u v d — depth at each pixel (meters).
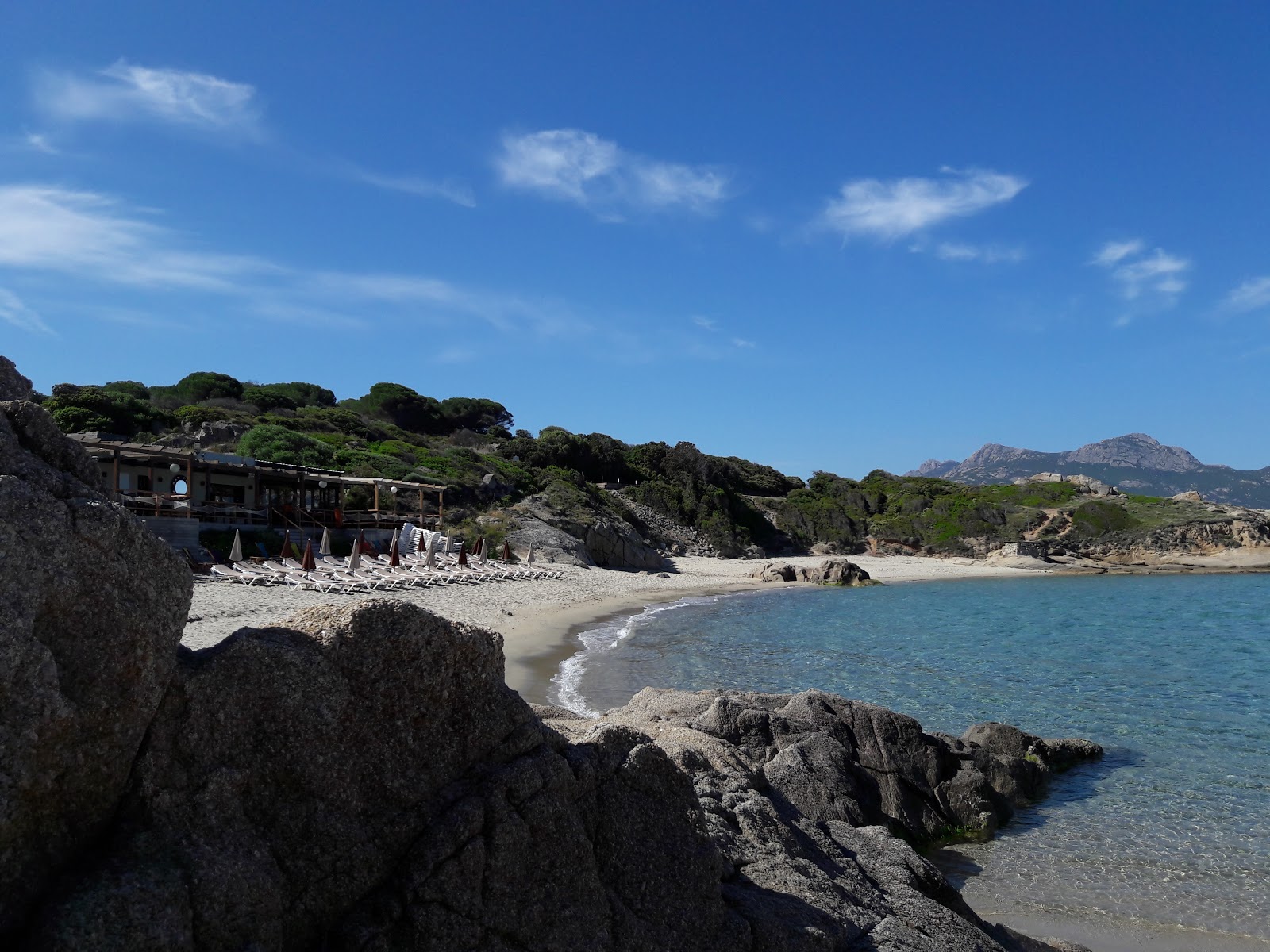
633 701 12.38
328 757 4.45
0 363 4.82
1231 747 16.78
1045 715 19.55
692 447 101.69
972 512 95.69
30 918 3.46
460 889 4.54
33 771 3.44
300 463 60.12
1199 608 47.91
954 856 11.41
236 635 4.49
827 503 100.50
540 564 58.38
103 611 3.75
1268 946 9.02
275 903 4.09
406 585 35.59
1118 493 102.69
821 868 7.20
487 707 5.12
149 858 3.76
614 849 5.34
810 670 24.75
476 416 110.94
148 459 39.19
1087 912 9.79
